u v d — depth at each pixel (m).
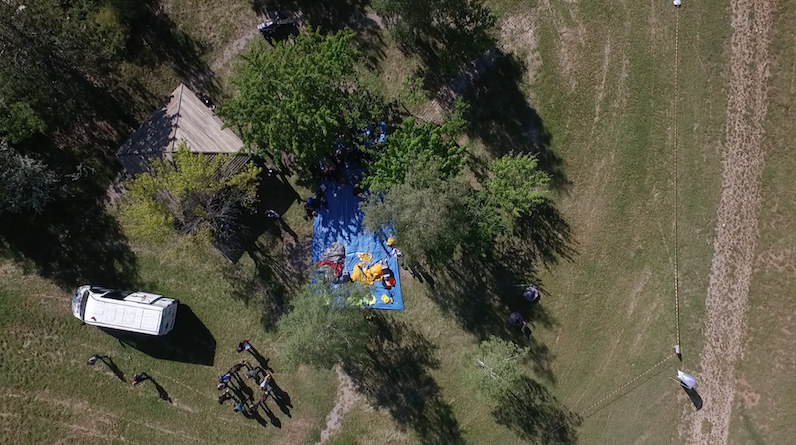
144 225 25.27
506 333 28.39
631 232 27.88
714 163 27.48
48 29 27.48
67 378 29.27
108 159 29.14
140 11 28.89
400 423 28.67
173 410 29.23
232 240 28.98
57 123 28.95
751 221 27.38
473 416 28.53
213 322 29.09
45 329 29.19
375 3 26.38
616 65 27.80
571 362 28.17
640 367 27.89
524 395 28.36
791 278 27.06
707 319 27.62
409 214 23.58
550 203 28.23
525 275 28.34
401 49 28.64
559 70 28.08
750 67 27.25
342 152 27.92
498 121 28.38
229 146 27.00
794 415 26.98
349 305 26.02
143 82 29.06
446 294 28.61
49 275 29.17
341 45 24.55
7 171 25.75
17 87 26.27
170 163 26.91
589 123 27.97
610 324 28.02
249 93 23.73
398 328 28.72
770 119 27.19
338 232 28.64
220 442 29.16
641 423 27.88
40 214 29.11
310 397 28.94
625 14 27.75
